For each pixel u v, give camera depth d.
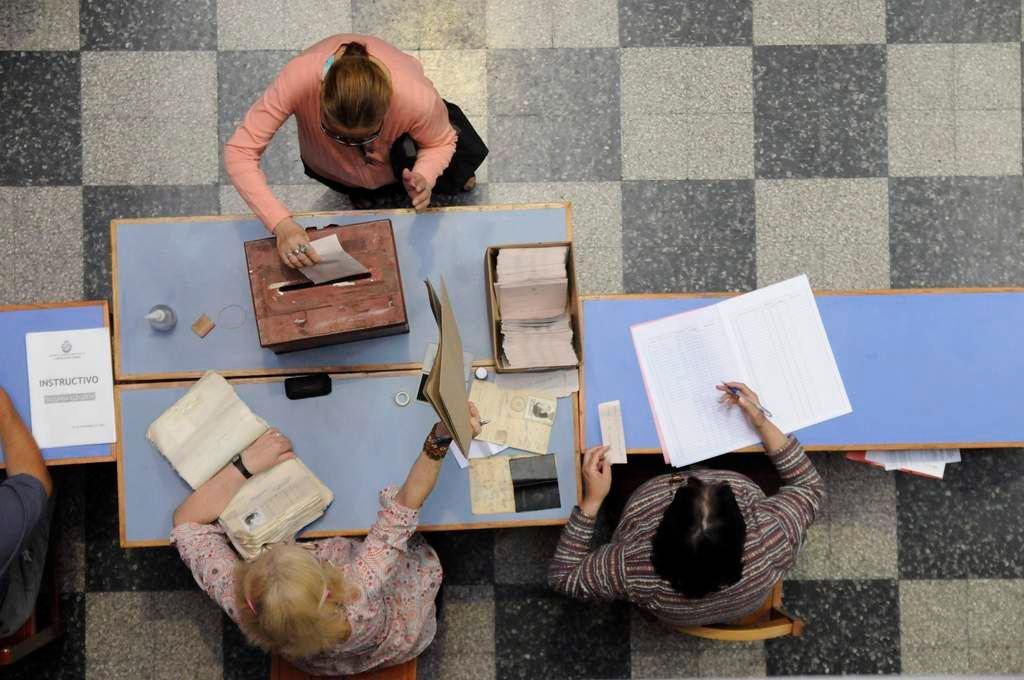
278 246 1.89
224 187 2.78
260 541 2.02
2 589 2.16
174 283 2.12
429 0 2.81
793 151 2.82
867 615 2.74
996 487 2.76
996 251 2.80
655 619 2.57
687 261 2.80
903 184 2.81
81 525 2.69
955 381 2.19
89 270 2.76
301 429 2.12
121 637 2.68
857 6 2.84
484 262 2.13
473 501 2.11
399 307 1.94
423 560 2.16
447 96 2.80
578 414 2.14
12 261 2.75
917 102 2.82
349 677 2.10
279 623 1.59
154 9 2.79
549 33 2.82
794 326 2.17
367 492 2.11
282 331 1.93
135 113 2.78
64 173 2.77
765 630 1.99
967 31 2.84
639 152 2.81
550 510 2.13
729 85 2.82
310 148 2.12
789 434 2.16
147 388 2.11
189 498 2.05
